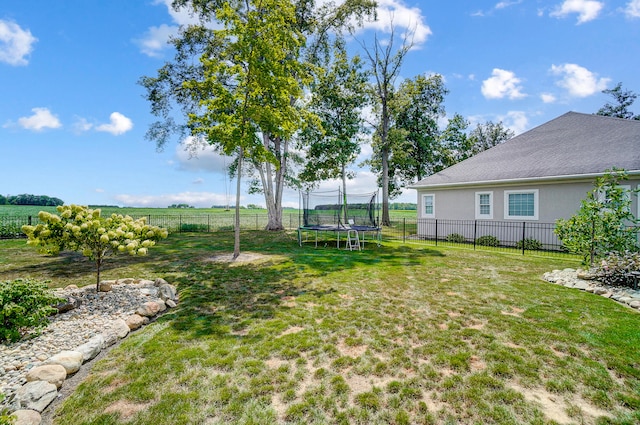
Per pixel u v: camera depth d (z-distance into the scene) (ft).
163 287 17.43
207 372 9.29
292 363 9.83
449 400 7.99
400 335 11.89
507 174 41.39
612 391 8.32
